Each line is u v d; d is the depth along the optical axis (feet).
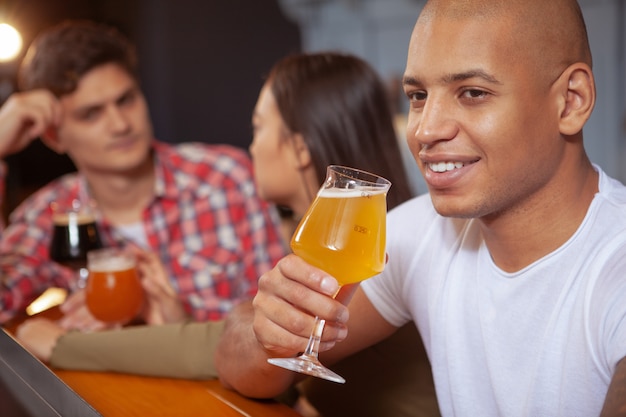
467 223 3.86
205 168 7.88
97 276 5.44
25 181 20.77
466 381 3.83
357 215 3.28
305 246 3.35
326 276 3.39
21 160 20.63
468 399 3.84
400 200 5.66
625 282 3.05
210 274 7.70
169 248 7.72
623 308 3.01
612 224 3.29
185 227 7.74
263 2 21.52
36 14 20.16
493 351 3.63
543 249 3.42
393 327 4.47
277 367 4.00
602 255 3.24
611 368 3.02
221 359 4.28
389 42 16.79
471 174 3.23
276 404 4.18
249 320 4.22
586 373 3.24
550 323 3.39
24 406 3.90
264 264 7.74
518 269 3.53
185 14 20.49
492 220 3.45
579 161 3.35
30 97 6.93
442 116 3.19
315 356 3.48
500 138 3.14
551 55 3.17
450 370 3.88
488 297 3.65
